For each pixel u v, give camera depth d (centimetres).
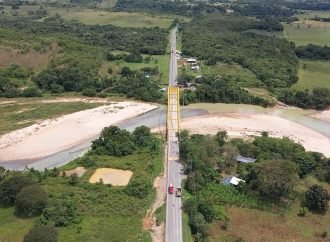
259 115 18875
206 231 10000
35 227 9556
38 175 12369
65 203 10694
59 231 9938
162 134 16288
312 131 17425
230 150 13662
